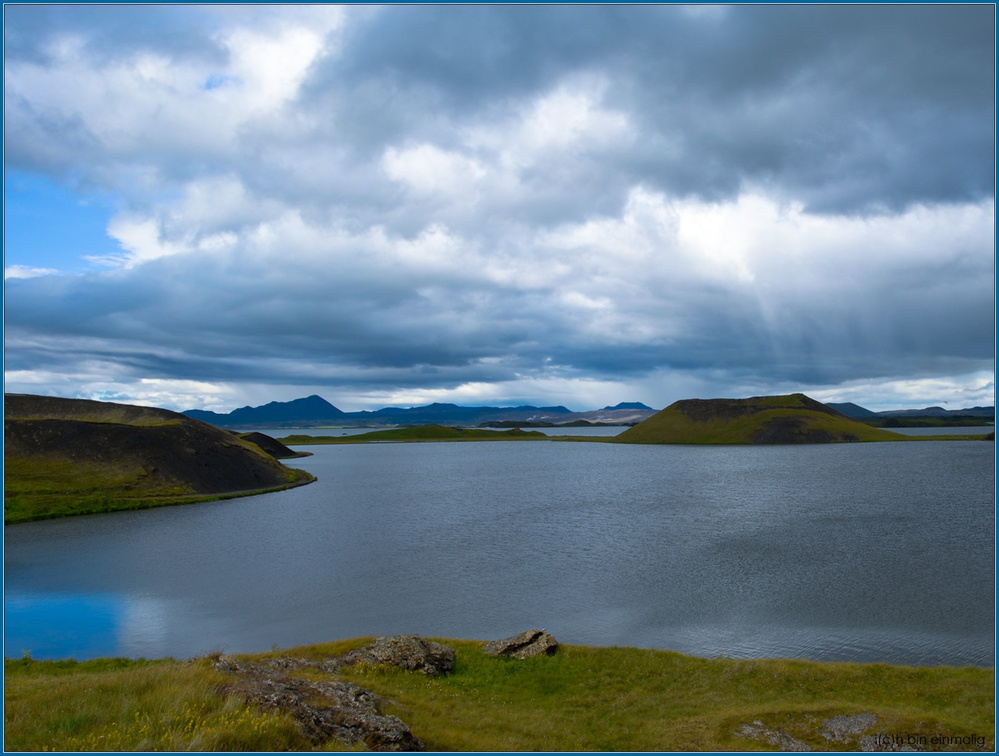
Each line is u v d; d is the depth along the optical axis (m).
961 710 26.42
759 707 27.25
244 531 83.06
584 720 26.86
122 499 109.38
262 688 21.66
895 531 72.44
